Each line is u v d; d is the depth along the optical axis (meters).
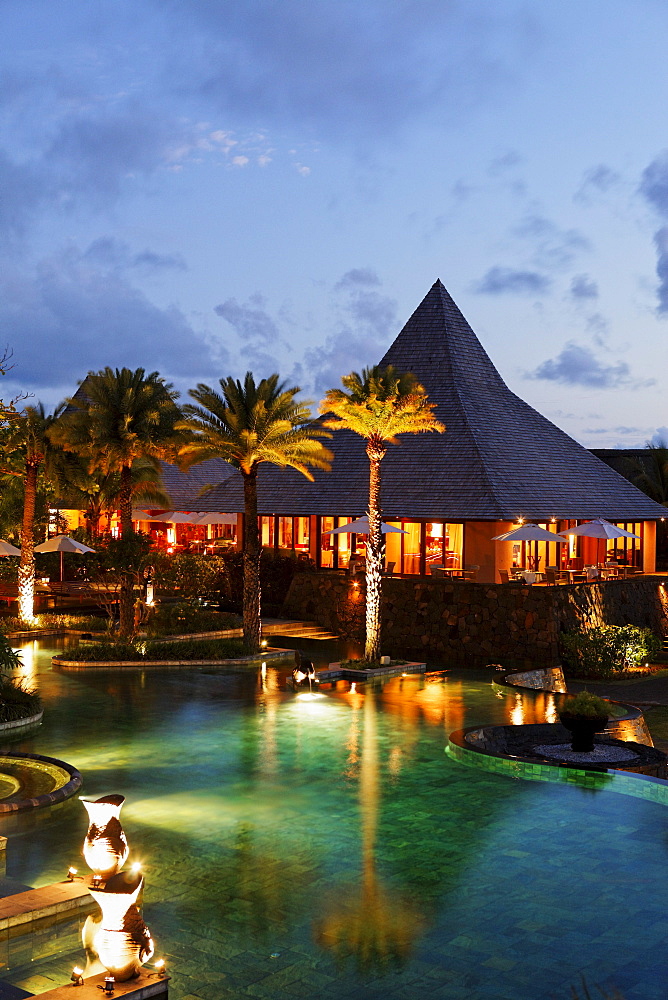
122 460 35.50
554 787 16.05
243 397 31.83
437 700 25.09
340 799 15.24
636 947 9.76
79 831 13.46
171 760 17.91
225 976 9.04
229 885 11.40
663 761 19.05
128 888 8.49
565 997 8.70
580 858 12.42
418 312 50.31
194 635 35.00
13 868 11.88
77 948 9.52
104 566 34.03
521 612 35.12
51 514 54.59
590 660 34.59
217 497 50.16
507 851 12.70
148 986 8.38
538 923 10.33
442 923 10.32
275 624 39.00
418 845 12.92
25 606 36.34
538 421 49.44
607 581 38.88
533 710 23.73
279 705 23.86
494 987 8.88
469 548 40.81
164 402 36.00
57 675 27.94
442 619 36.66
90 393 35.38
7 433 30.66
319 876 11.72
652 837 13.31
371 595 29.80
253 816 14.27
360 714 22.83
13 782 16.19
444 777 16.72
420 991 8.79
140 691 25.55
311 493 46.41
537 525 41.34
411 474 43.84
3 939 9.73
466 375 47.94
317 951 9.60
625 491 48.75
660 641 39.31
